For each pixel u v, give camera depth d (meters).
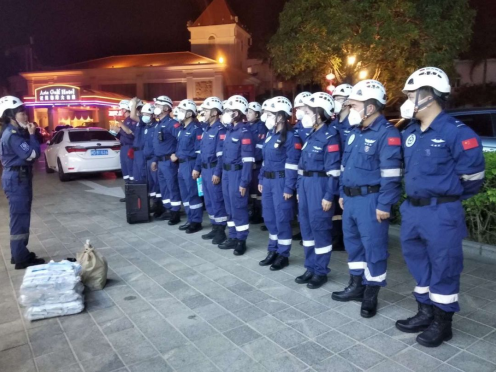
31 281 3.80
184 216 7.69
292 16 10.81
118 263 5.24
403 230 3.37
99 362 3.10
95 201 9.26
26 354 3.23
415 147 3.19
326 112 4.12
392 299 4.06
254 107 6.67
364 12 10.12
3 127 4.85
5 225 7.34
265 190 4.95
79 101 21.83
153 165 7.31
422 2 9.90
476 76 28.48
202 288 4.41
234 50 28.36
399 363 3.00
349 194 3.77
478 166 3.01
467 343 3.24
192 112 6.52
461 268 3.18
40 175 13.47
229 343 3.31
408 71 10.59
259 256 5.44
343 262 5.17
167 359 3.12
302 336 3.40
